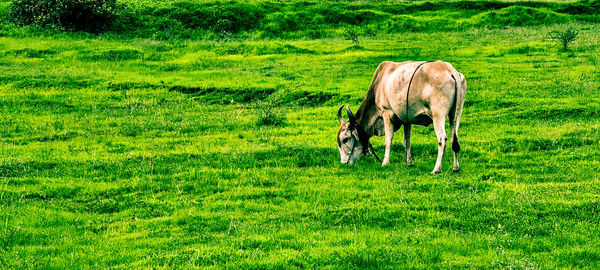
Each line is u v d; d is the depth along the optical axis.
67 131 14.87
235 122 15.94
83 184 10.41
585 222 7.98
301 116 16.73
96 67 24.78
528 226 7.91
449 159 11.96
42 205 9.34
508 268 6.44
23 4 33.62
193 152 12.66
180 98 19.61
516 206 8.67
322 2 41.25
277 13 38.31
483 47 27.31
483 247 7.31
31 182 10.55
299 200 9.48
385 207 8.80
